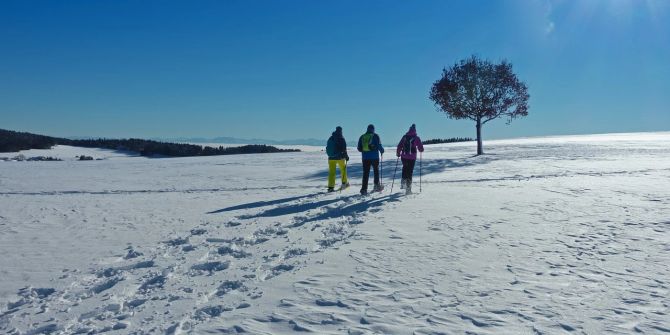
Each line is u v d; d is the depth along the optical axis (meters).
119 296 5.24
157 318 4.45
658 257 6.30
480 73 36.41
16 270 6.35
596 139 62.31
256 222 9.76
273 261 6.53
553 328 4.09
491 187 15.14
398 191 14.72
